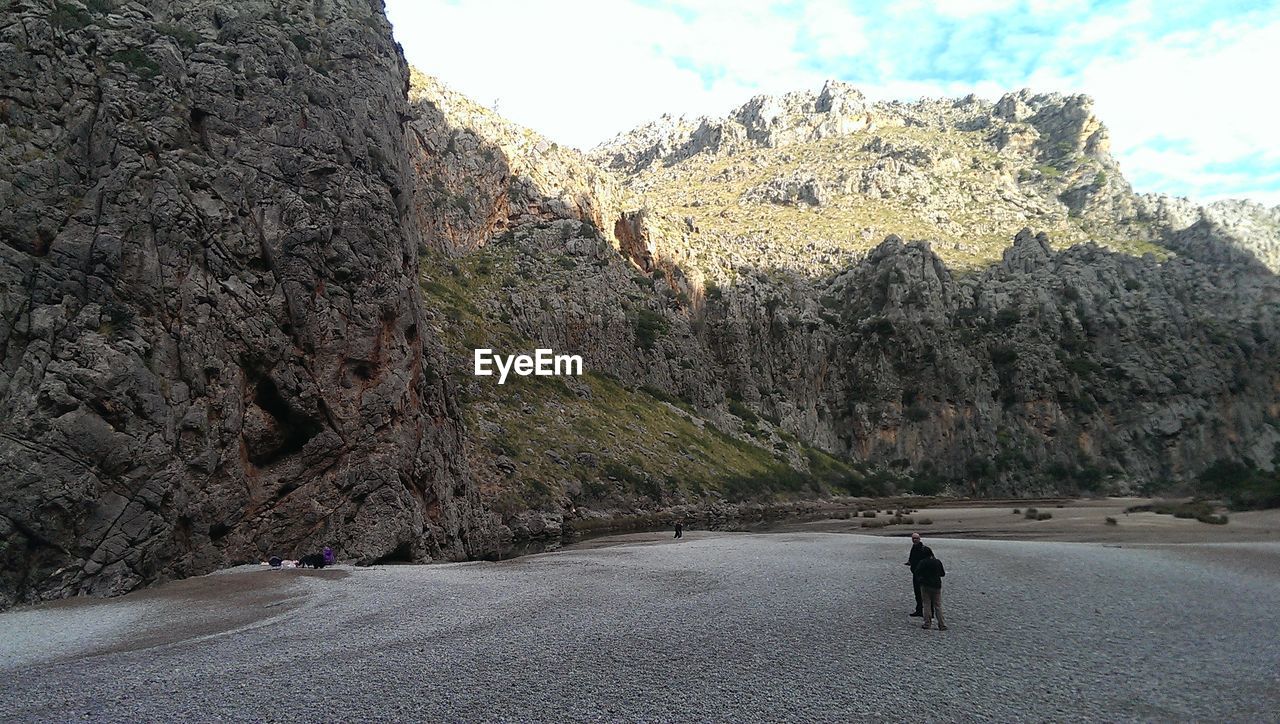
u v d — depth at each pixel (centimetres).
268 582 3116
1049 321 18912
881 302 19950
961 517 8744
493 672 1641
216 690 1535
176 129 3759
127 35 3859
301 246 4050
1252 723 1280
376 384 4334
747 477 12838
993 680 1556
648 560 3941
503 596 2725
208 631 2178
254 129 4106
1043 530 6241
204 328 3534
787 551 4291
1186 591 2633
